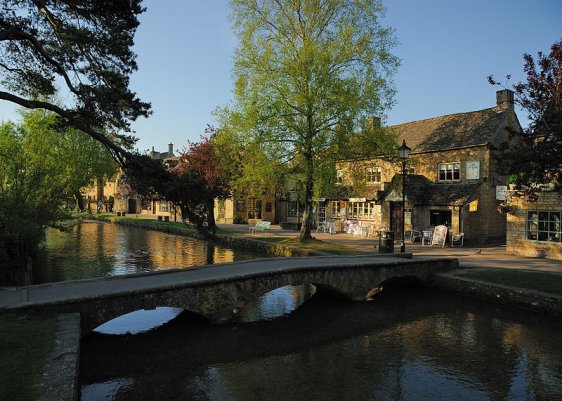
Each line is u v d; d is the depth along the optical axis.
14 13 12.30
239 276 11.27
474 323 11.28
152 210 60.94
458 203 23.86
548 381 7.80
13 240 12.59
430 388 7.51
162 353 9.09
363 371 8.23
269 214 45.28
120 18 12.86
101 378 7.80
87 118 12.55
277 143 21.25
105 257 21.45
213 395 7.17
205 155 32.38
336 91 20.30
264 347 9.52
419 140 29.61
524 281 13.30
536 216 19.34
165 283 10.38
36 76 13.50
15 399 4.78
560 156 10.72
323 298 14.03
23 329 7.36
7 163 16.61
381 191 29.00
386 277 14.32
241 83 21.81
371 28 21.59
